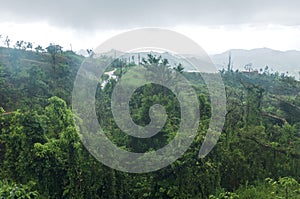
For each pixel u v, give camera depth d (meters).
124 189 14.02
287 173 18.17
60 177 13.79
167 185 13.73
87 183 13.56
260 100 23.20
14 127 13.91
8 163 13.88
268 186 15.88
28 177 13.59
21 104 24.80
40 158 13.50
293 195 11.95
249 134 18.89
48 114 15.01
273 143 18.80
